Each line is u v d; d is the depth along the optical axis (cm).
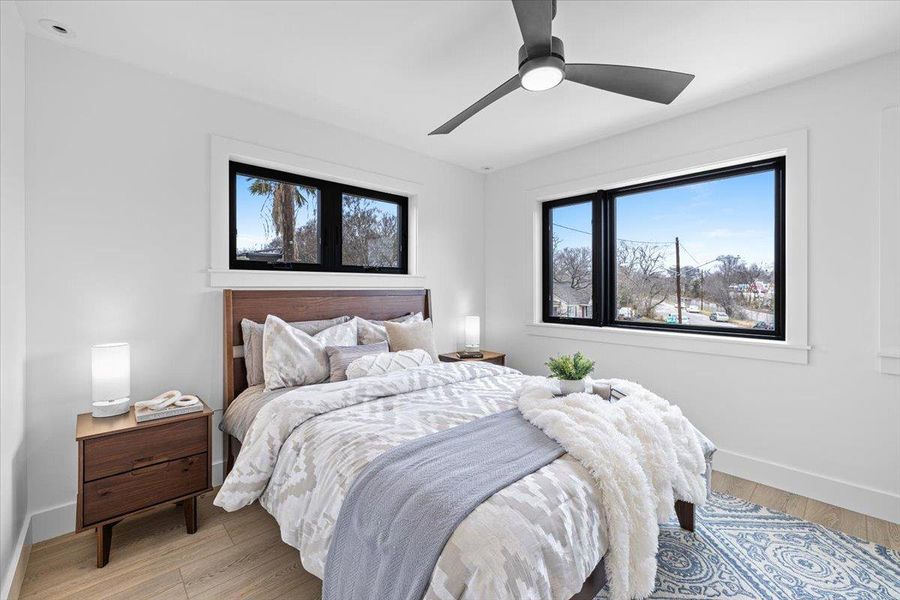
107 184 214
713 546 191
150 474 190
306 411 182
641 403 186
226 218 254
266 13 180
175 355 236
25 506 186
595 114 281
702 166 275
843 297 225
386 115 283
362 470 135
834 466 228
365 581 115
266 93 253
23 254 185
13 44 171
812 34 193
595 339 338
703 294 296
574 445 143
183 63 220
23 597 158
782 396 246
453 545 100
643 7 173
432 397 209
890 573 173
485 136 321
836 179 225
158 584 166
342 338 273
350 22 186
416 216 361
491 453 142
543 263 390
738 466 262
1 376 151
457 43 201
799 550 188
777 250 261
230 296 251
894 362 210
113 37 196
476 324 379
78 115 205
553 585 104
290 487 157
